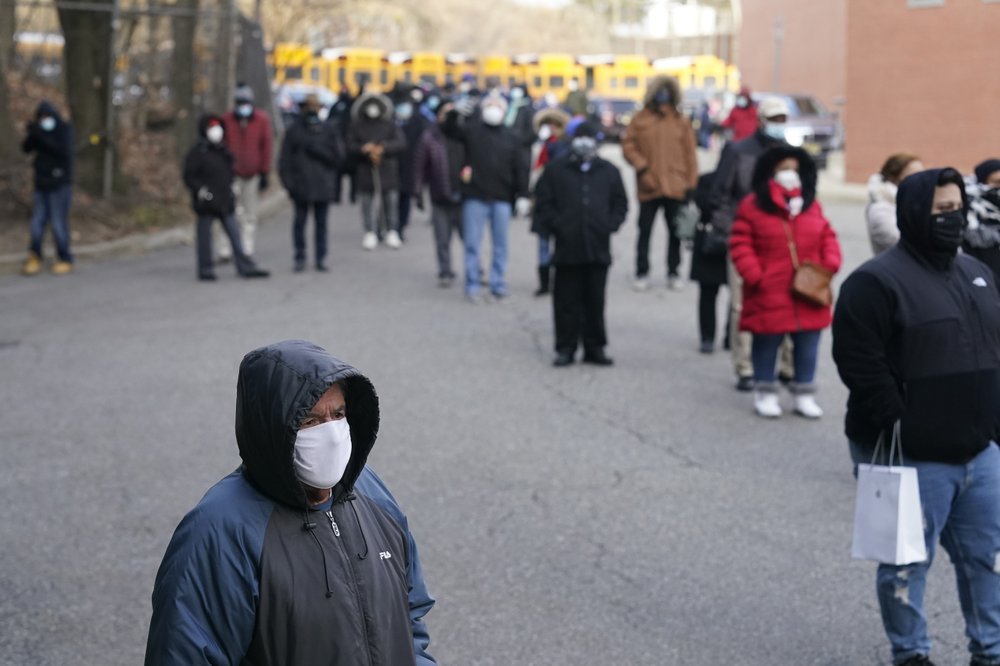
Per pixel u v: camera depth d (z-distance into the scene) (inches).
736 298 411.5
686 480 320.8
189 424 372.5
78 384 421.4
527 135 800.9
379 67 2155.5
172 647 114.0
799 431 366.0
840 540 278.5
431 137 596.4
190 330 506.0
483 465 333.1
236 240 633.0
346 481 122.5
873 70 1177.4
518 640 228.2
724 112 1718.8
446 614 239.5
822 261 372.8
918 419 203.0
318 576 117.0
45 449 348.2
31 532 284.7
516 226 845.2
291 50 1457.9
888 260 207.0
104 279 635.5
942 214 202.5
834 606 243.4
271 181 1107.9
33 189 679.1
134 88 1002.1
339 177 749.9
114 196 813.2
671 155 580.4
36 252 651.5
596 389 413.7
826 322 373.1
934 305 203.2
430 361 451.2
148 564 266.4
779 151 365.7
